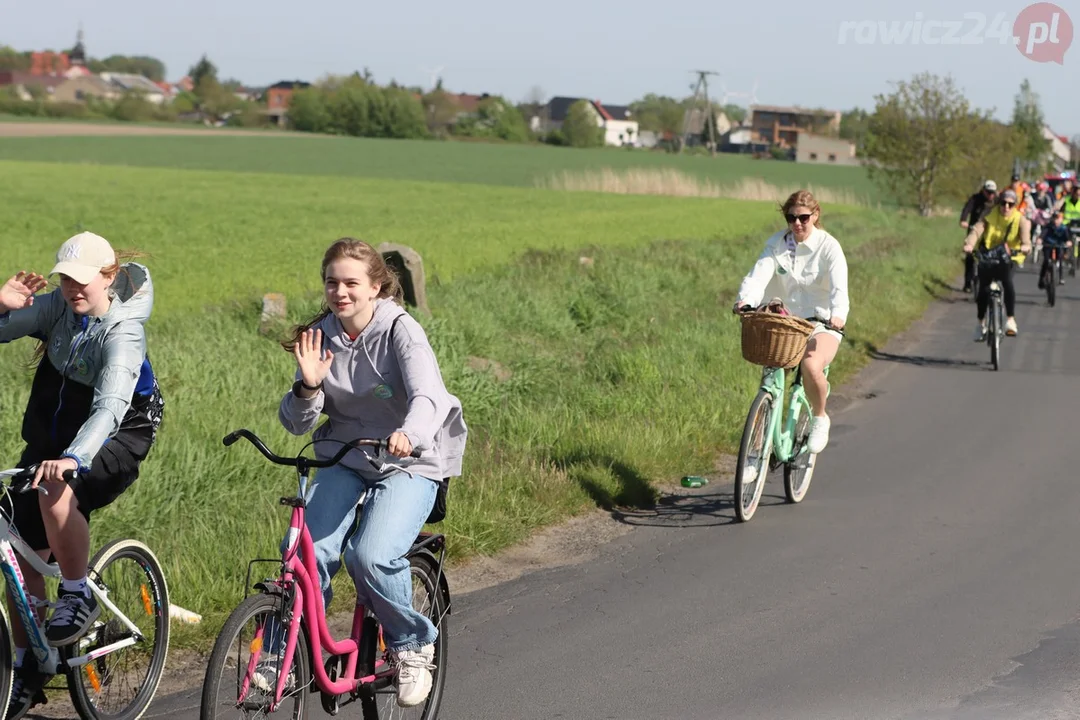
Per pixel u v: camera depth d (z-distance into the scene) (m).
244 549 8.15
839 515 10.52
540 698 6.46
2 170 85.31
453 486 10.04
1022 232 18.66
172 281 25.17
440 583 6.16
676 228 46.22
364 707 5.86
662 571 8.84
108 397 5.57
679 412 13.55
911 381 17.58
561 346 18.34
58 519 5.64
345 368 5.63
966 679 6.75
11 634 5.54
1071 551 9.39
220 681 4.88
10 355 14.77
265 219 47.81
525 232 42.41
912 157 68.38
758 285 10.72
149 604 6.35
